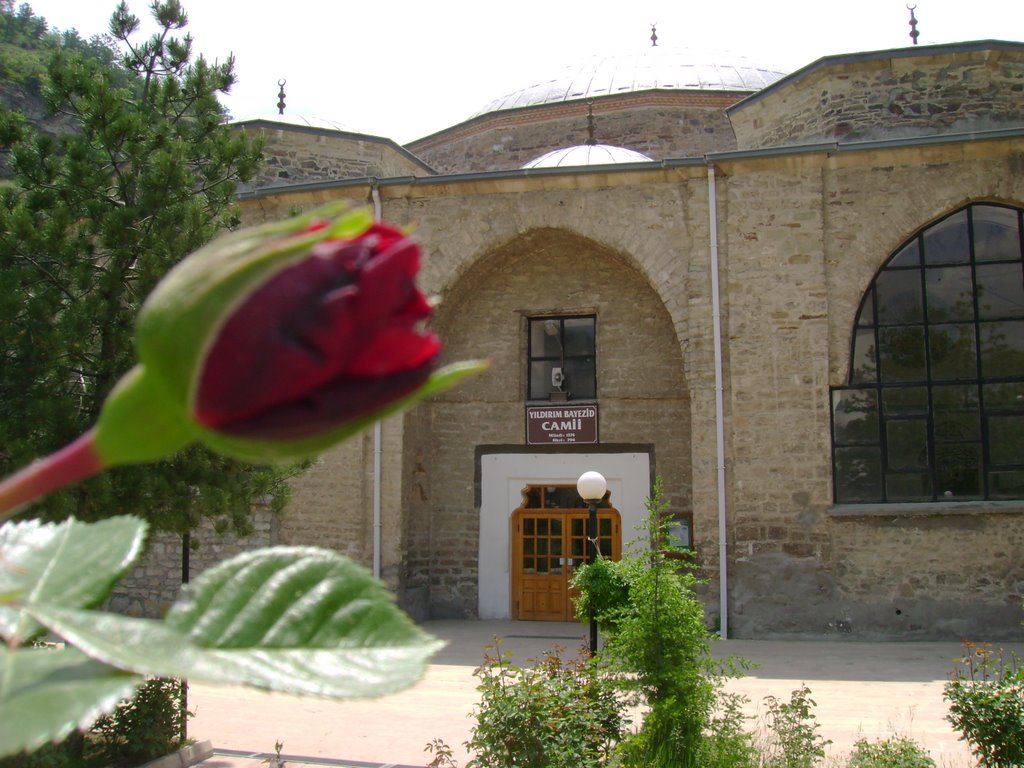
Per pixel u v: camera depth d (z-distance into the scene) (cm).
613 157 2058
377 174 2242
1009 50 1828
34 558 95
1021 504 1605
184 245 882
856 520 1633
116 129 903
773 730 886
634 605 830
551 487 1938
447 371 71
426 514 1941
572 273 1952
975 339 1673
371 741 1012
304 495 1855
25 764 705
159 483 841
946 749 932
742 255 1731
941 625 1593
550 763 689
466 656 1506
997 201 1681
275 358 64
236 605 83
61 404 809
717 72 2711
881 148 1688
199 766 912
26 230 838
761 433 1680
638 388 1898
